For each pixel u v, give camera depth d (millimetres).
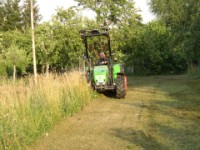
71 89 10328
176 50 30922
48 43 17500
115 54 19938
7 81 9258
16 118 6918
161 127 7855
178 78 23000
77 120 8836
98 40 18891
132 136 7176
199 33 18484
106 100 12062
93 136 7277
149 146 6484
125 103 11281
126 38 23812
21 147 6520
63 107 9242
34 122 7395
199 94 13156
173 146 6445
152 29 33406
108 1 24000
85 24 19172
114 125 8164
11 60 19359
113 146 6555
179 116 8953
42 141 7070
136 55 29672
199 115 9008
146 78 24672
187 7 23734
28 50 22031
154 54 30156
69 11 18828
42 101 8445
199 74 23250
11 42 20578
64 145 6750
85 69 13914
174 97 12531
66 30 18047
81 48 17875
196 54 19297
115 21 24359
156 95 13211
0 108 6934
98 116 9242
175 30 26859
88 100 11242
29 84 9312
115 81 12367
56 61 18406
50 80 10195
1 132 6316
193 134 7199
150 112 9586
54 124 8312
